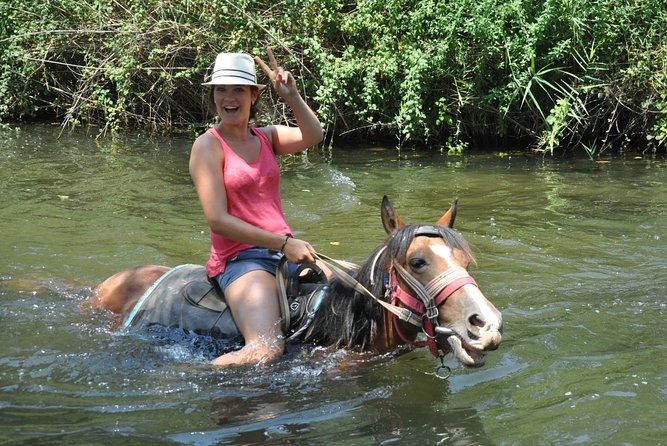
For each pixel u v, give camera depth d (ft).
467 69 37.32
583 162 33.78
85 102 41.27
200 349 14.20
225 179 14.06
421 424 11.62
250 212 14.23
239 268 14.23
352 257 20.01
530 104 37.52
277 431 11.41
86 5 41.83
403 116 36.04
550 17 35.24
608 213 24.53
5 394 12.59
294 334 13.94
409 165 33.09
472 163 33.60
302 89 38.50
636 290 17.58
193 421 11.72
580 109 37.27
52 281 17.87
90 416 11.85
